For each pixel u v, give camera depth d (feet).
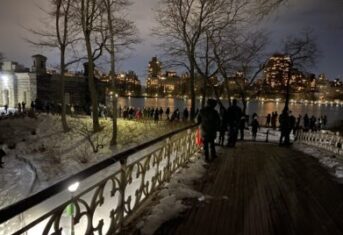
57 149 60.23
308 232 12.30
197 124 28.55
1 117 87.20
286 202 15.66
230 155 29.43
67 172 46.44
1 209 5.90
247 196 16.44
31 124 85.10
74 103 136.46
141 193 14.10
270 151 33.01
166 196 15.61
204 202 15.33
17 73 140.26
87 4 67.87
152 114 98.48
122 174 11.71
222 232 12.09
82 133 69.41
